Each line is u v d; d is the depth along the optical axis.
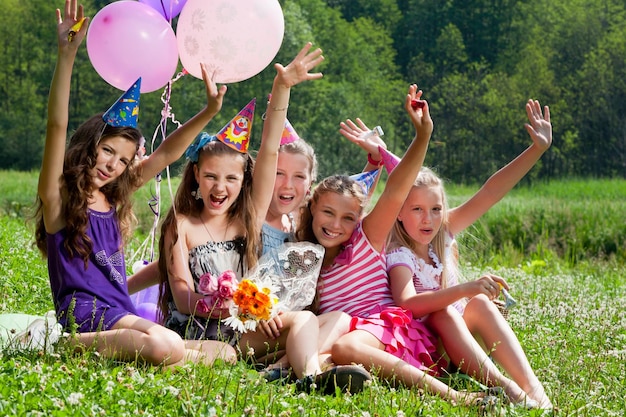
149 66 6.36
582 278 13.25
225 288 5.66
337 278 6.23
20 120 77.81
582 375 6.06
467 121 80.94
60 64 5.35
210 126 68.31
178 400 4.34
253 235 6.15
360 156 73.88
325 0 100.81
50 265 5.64
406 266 6.15
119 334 5.25
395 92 86.56
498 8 95.62
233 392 4.70
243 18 6.33
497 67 92.50
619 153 79.44
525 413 5.03
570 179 71.25
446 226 6.48
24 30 82.38
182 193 6.16
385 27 99.69
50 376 4.50
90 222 5.66
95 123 5.64
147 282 6.46
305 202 6.63
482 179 79.44
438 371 5.93
